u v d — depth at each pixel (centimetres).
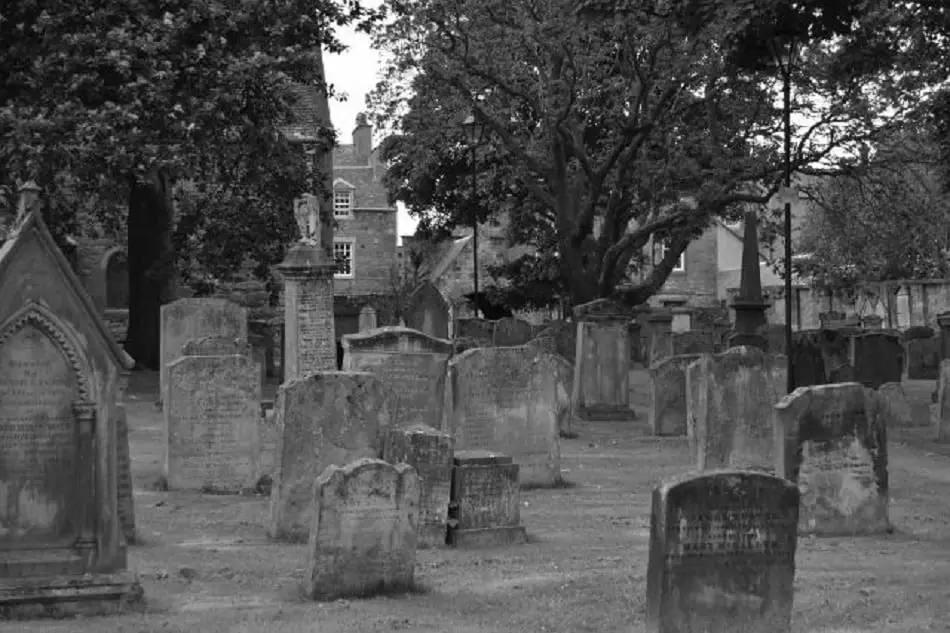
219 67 3484
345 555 1364
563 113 4334
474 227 5062
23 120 3192
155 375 4375
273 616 1264
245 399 2159
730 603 1137
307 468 1725
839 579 1455
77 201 4378
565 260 4719
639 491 2212
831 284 6150
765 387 2259
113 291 6341
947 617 1271
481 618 1273
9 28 3388
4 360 1223
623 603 1318
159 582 1432
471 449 2195
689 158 4534
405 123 4675
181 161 3331
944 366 2892
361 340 2497
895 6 2900
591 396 3353
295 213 4369
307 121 5416
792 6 2619
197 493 2123
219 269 4391
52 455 1241
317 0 3803
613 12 2848
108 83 3441
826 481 1742
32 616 1229
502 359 2241
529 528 1838
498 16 4341
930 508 2023
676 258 5012
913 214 4384
